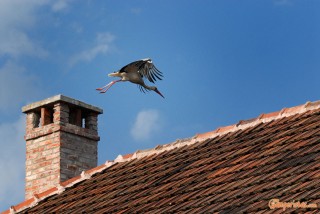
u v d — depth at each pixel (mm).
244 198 13586
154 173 17000
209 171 15609
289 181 13391
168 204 14789
